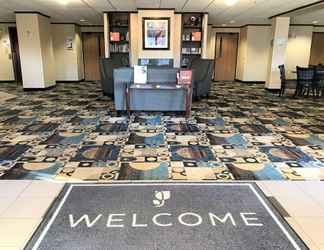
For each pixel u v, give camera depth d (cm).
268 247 201
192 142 427
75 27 1187
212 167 338
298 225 227
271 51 962
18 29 891
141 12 835
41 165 338
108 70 812
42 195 268
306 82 862
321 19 1029
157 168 333
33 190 278
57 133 466
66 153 377
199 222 228
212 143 423
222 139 443
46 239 206
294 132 483
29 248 197
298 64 1234
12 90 955
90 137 446
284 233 216
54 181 298
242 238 209
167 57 877
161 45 867
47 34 972
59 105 701
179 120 558
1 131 476
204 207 249
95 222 226
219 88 1071
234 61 1356
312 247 202
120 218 232
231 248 199
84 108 666
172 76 609
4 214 237
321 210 248
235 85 1176
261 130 493
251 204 255
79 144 413
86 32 1269
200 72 805
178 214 238
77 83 1198
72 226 221
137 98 591
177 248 198
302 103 762
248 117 591
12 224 224
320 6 721
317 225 227
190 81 568
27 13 881
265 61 1245
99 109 654
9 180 299
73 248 197
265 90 1021
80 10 848
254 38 1225
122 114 601
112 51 941
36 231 215
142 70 563
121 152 383
